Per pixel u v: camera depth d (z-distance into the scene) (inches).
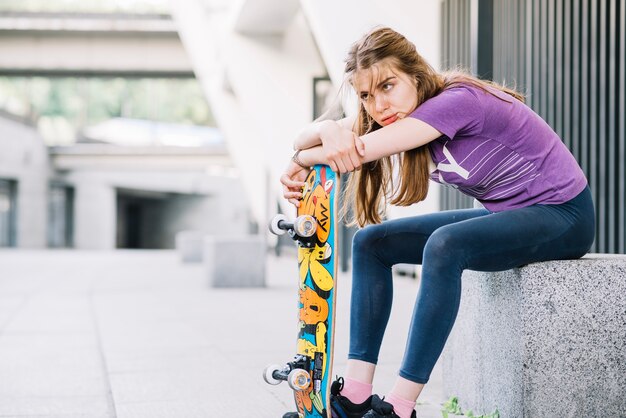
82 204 1266.0
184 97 1339.8
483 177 88.4
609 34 166.6
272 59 486.3
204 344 182.7
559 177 88.1
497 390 97.6
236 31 487.5
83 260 705.0
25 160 1120.8
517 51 211.5
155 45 933.2
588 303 90.8
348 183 98.4
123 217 1616.6
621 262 91.2
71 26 906.7
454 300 82.9
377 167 95.3
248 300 295.7
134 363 157.8
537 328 90.1
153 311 258.2
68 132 1275.8
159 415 111.7
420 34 275.9
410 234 92.0
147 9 924.0
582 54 175.0
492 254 85.2
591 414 91.3
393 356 159.5
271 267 555.2
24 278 443.2
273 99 484.4
